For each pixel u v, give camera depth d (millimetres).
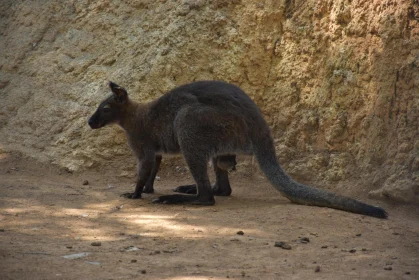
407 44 13133
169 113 12695
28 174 14938
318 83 14664
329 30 14664
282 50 15414
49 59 17531
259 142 12289
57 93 16734
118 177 14945
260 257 8609
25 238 9445
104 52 16891
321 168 14047
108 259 8320
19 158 15555
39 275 7453
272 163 12258
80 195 12984
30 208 11586
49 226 10320
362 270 7965
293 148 14727
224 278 7492
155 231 10094
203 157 12133
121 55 16578
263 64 15578
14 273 7480
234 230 10148
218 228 10281
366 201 12641
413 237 9984
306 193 11781
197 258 8500
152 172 13547
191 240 9500
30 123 16500
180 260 8367
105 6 17594
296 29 15211
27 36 18438
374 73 13570
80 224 10531
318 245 9320
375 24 13664
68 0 18312
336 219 10789
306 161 14359
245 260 8438
